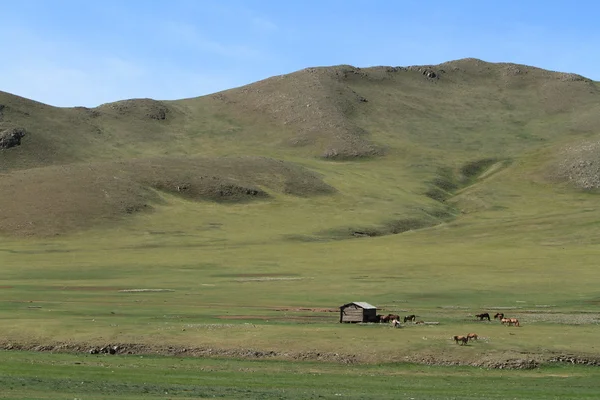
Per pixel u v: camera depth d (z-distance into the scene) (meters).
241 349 55.25
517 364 51.94
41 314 70.81
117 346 56.22
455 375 48.84
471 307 85.12
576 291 97.75
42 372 45.62
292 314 75.88
